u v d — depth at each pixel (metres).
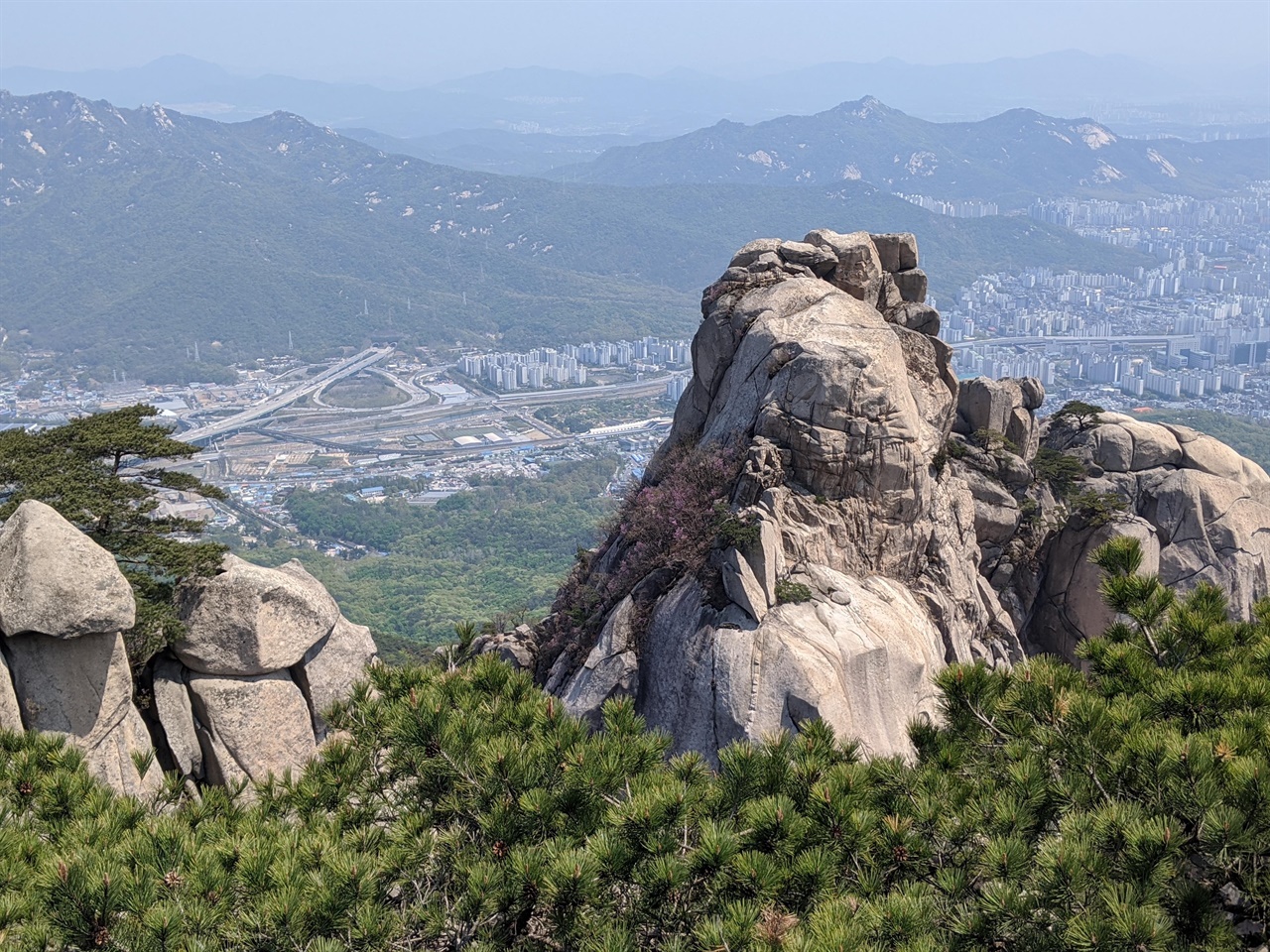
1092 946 13.04
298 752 23.14
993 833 15.45
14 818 16.48
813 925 13.80
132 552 23.80
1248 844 13.75
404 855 15.83
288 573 24.56
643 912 15.20
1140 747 15.31
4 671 19.70
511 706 18.72
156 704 22.56
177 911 14.02
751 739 28.94
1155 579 19.39
